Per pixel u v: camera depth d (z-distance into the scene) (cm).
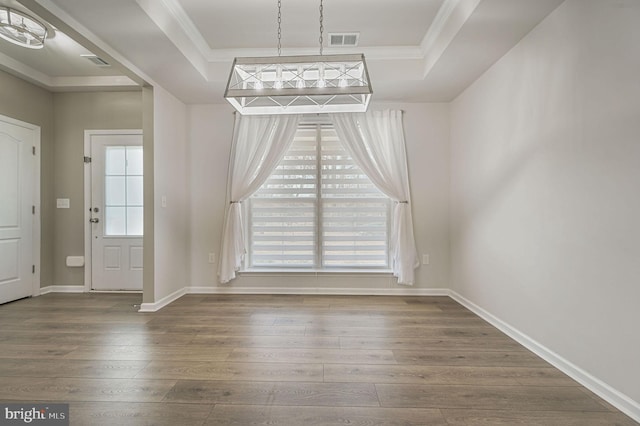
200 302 370
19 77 375
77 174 418
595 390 187
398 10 270
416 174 403
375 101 398
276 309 343
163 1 248
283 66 212
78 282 421
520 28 241
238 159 399
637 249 163
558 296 217
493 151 298
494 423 160
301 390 188
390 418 164
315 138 412
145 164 339
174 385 193
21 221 381
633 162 165
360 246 411
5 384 194
